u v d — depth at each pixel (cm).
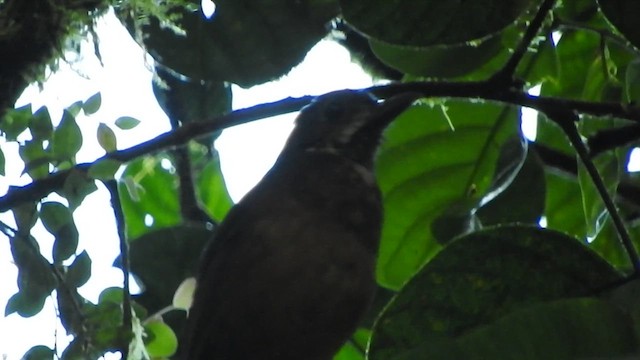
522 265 588
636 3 602
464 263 591
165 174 865
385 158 791
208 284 712
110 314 578
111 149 604
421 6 632
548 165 810
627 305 551
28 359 562
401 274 777
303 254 689
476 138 785
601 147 686
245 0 697
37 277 571
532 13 729
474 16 629
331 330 699
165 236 746
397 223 780
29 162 605
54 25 627
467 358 464
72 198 577
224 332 705
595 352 461
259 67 704
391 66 712
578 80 816
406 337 591
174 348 632
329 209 717
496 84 630
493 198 756
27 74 620
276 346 704
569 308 466
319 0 705
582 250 583
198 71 700
